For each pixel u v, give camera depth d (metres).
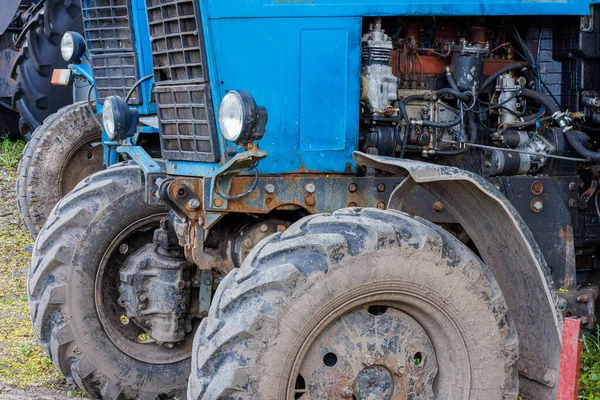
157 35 4.07
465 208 3.79
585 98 4.61
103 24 5.60
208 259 3.99
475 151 4.48
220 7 3.79
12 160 10.28
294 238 3.34
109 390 4.68
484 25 4.45
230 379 3.14
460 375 3.49
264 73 3.89
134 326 4.91
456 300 3.43
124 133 4.14
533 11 4.33
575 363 3.53
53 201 7.56
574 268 4.39
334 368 3.37
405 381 3.47
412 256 3.35
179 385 4.78
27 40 8.41
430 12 4.14
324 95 4.01
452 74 4.36
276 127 3.94
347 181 3.99
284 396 3.22
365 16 4.04
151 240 4.90
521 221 3.58
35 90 8.41
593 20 4.56
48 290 4.59
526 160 4.40
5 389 4.75
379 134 4.14
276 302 3.18
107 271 4.80
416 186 3.80
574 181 4.50
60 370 4.69
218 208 3.77
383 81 4.09
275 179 3.90
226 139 3.68
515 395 3.58
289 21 3.90
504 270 3.81
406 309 3.47
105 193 4.72
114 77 5.61
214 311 3.31
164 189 3.78
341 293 3.26
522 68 4.54
